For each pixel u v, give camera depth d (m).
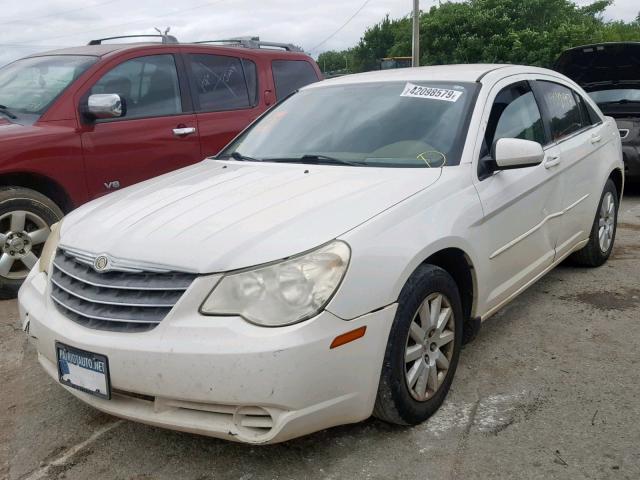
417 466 2.79
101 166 5.47
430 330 3.05
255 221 2.81
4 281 5.02
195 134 6.16
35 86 5.68
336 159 3.68
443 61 36.19
